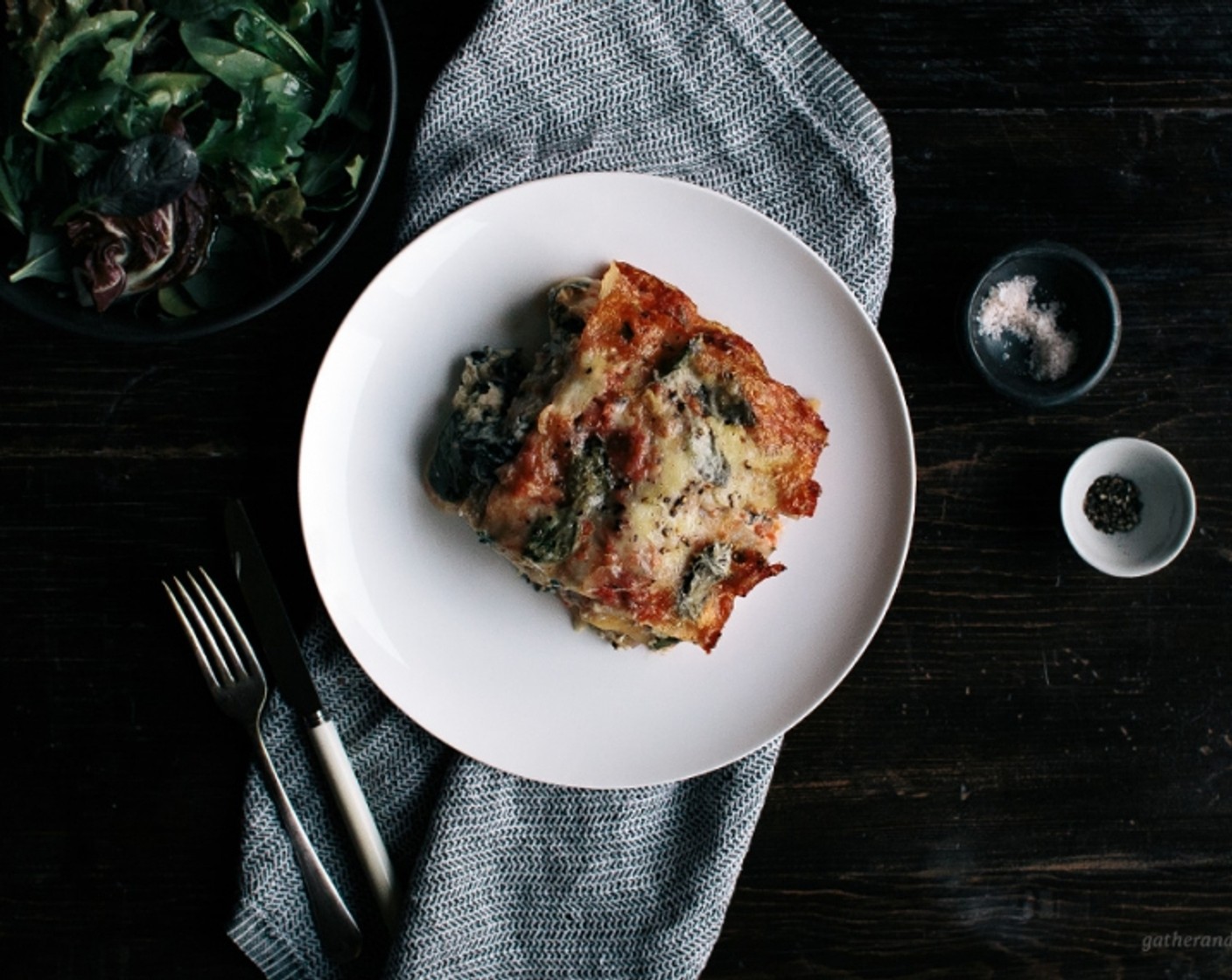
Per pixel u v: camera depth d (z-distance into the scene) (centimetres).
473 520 79
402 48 83
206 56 74
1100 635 89
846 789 88
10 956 85
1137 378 88
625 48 82
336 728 84
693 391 78
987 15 86
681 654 84
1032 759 89
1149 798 89
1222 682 89
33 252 76
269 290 78
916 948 89
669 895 85
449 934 83
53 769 85
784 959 88
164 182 74
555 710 83
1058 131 87
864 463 84
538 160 82
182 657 85
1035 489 88
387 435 81
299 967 84
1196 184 88
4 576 84
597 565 77
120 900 85
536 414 78
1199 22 87
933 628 88
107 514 84
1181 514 86
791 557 84
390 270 80
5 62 74
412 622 82
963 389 88
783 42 83
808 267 82
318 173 78
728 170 84
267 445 84
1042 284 86
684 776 83
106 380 84
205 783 85
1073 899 89
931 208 87
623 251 82
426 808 85
